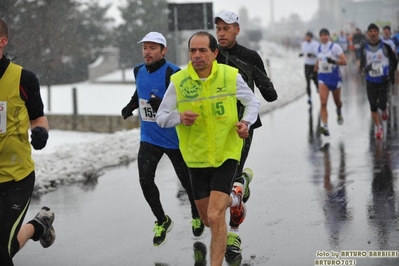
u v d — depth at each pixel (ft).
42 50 102.99
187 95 25.72
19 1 95.55
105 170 51.78
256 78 30.94
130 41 223.51
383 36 95.40
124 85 183.52
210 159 25.88
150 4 219.00
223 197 25.36
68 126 93.76
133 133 65.82
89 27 191.11
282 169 48.91
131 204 40.32
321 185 42.63
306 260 28.19
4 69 22.89
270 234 32.32
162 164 53.93
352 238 30.86
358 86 122.72
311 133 67.05
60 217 37.60
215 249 25.00
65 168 48.49
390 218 33.83
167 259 29.48
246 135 25.31
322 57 63.46
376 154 52.49
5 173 23.47
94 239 33.19
